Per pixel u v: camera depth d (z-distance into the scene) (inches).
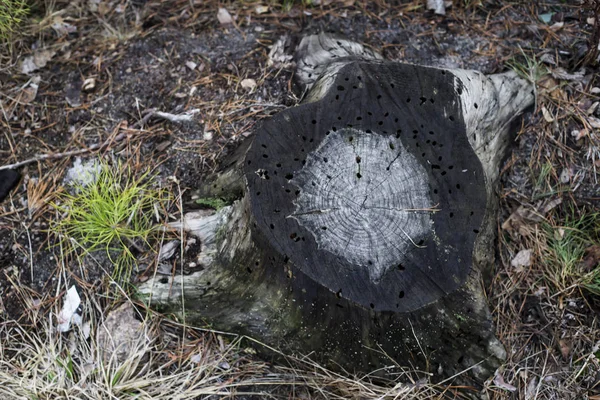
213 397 68.3
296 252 63.1
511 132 74.6
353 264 63.3
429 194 64.4
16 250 72.0
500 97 73.2
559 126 74.8
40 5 80.2
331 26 78.2
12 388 67.8
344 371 68.5
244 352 69.4
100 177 72.7
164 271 70.3
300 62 74.4
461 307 66.8
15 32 78.5
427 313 66.3
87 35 79.0
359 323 66.1
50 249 71.7
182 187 72.2
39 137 75.3
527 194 74.0
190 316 69.5
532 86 75.4
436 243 63.9
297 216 63.4
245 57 76.2
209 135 73.3
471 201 64.5
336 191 63.9
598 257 72.1
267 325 68.2
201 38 77.6
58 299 70.5
